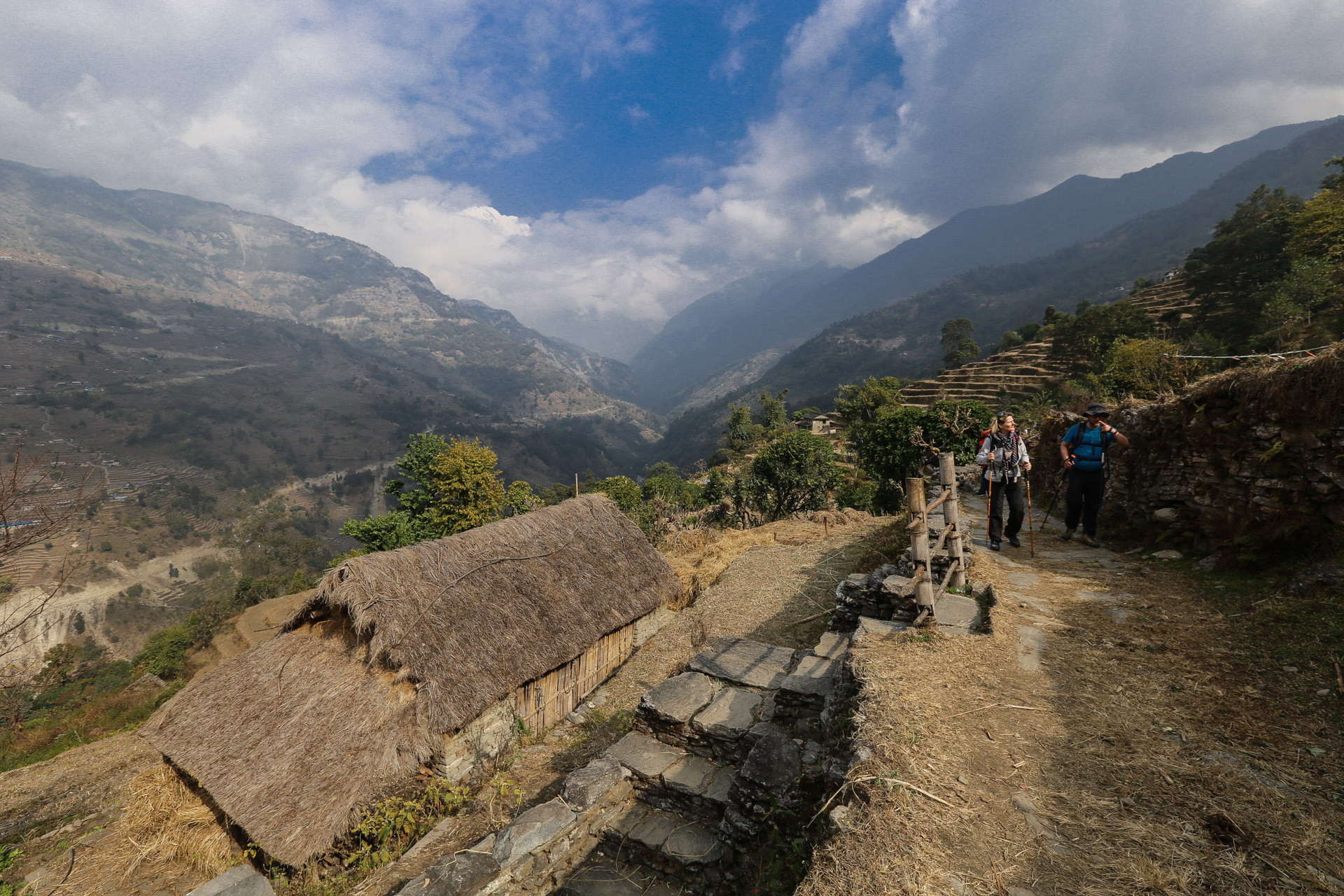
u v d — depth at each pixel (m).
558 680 9.65
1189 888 2.29
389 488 35.00
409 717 7.96
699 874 4.62
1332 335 31.83
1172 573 5.91
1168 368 9.54
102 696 39.09
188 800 8.51
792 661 6.46
